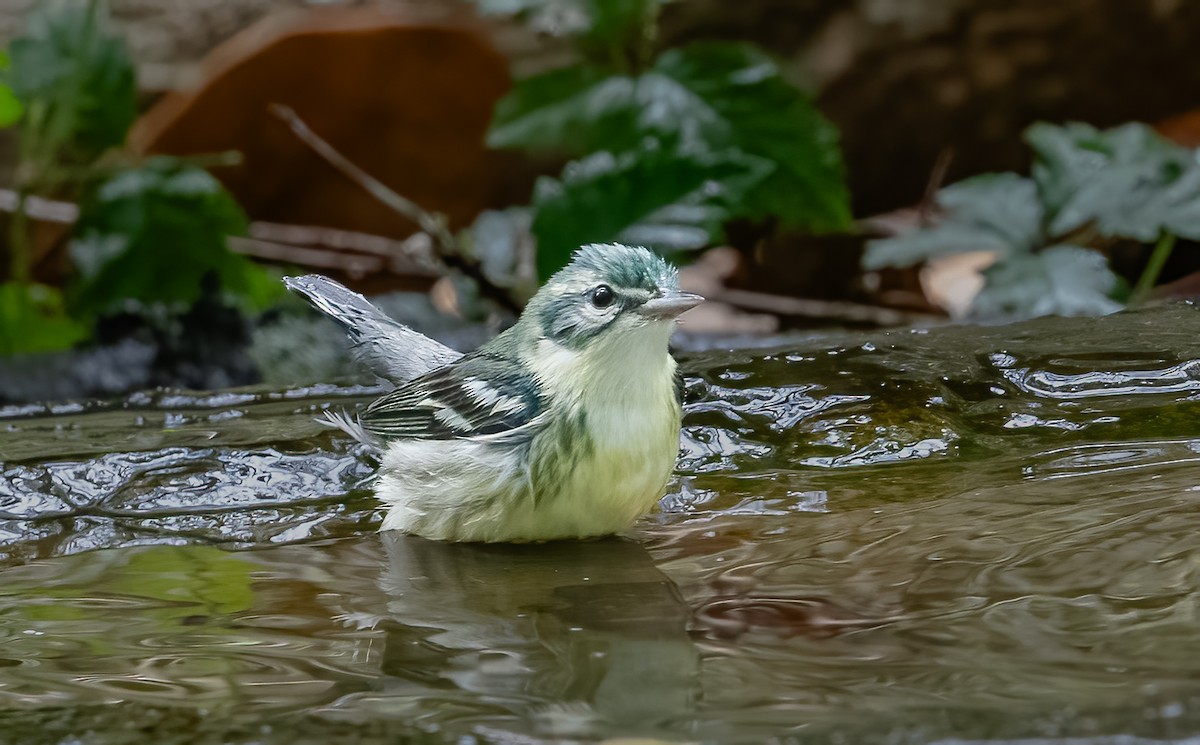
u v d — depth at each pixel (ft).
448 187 61.16
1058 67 60.80
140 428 34.09
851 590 22.53
